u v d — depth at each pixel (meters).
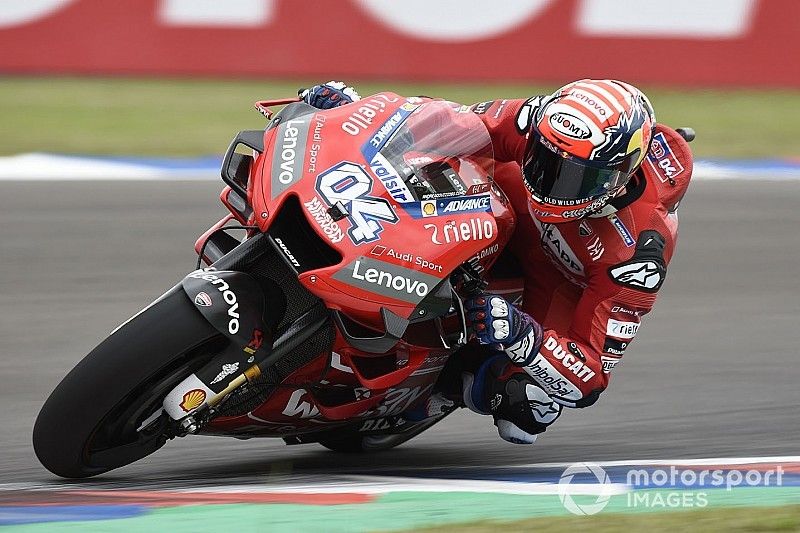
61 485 12.25
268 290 11.63
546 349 12.86
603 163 11.95
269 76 43.06
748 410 17.75
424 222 11.58
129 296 21.62
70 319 20.20
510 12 43.31
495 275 13.74
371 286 11.12
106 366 10.88
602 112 12.05
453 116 12.81
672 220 13.43
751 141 38.69
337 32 42.91
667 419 17.23
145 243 24.91
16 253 23.58
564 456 15.34
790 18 44.62
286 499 11.56
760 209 30.94
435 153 12.20
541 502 12.05
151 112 38.84
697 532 10.90
